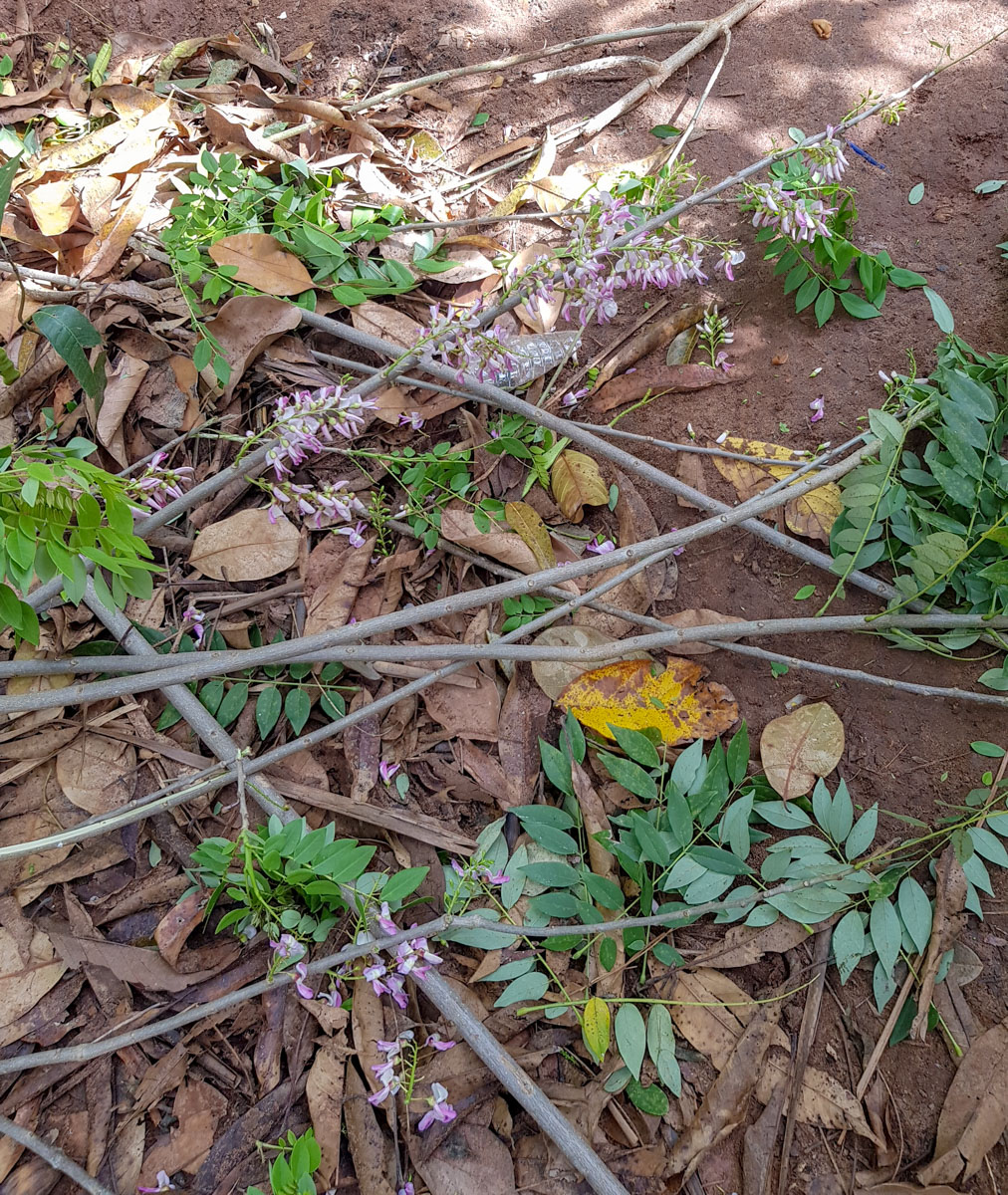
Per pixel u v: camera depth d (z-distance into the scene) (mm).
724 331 1909
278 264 1781
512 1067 1286
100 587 1090
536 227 2031
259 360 1807
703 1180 1318
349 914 1425
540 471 1729
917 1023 1378
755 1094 1362
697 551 1746
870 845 1519
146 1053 1349
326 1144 1291
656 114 2158
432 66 2260
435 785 1554
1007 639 1582
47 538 981
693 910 1389
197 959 1397
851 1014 1420
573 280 1576
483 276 1929
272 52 2258
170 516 1538
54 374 1774
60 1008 1355
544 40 2271
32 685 1557
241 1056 1362
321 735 1455
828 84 2139
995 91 2078
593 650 1481
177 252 1705
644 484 1793
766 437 1799
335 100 2178
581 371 1883
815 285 1839
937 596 1560
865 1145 1342
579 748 1538
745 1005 1413
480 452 1780
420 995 1416
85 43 2258
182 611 1652
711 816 1496
